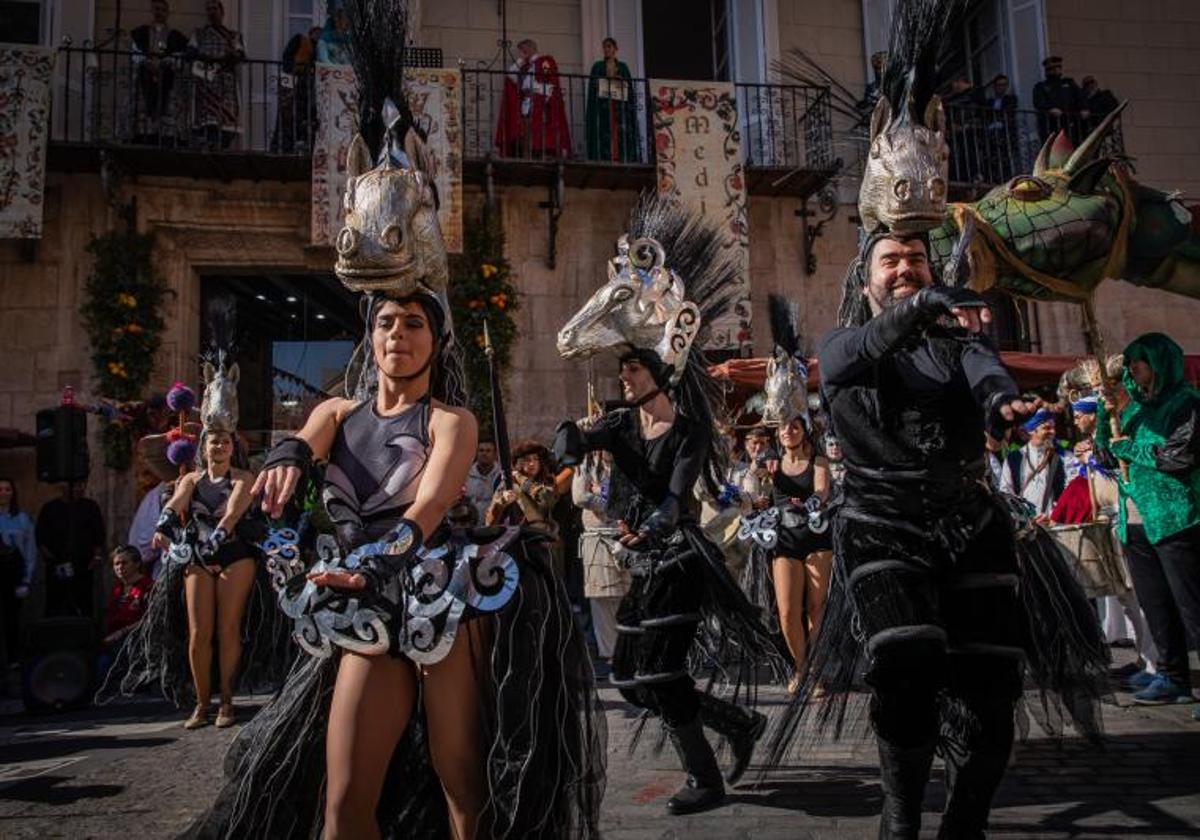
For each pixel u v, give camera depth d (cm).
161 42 1132
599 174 1200
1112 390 540
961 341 230
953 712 263
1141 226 612
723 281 417
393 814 231
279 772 221
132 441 1060
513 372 1191
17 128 1059
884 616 238
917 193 271
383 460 227
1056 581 332
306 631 215
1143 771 390
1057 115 1267
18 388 1100
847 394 260
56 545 912
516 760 212
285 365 1262
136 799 402
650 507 370
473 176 1190
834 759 418
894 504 252
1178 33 1457
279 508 218
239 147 1174
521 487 562
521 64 1216
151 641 596
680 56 1409
